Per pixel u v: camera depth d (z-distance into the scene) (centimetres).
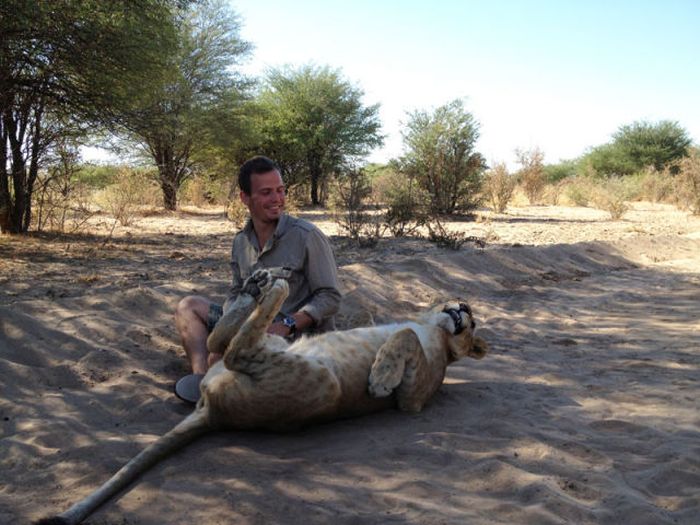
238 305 361
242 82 2412
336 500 303
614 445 375
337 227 1631
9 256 994
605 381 502
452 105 2127
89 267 920
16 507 300
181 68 2184
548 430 395
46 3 1072
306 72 3016
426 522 283
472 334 486
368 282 805
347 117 2980
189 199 2680
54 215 1407
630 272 1090
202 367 439
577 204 2914
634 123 4516
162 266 955
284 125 2833
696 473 336
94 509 290
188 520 285
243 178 440
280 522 284
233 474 325
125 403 429
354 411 402
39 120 1245
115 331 551
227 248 1235
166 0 1316
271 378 351
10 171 1258
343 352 395
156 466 332
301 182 2906
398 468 338
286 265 438
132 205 1942
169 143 2155
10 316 532
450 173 2123
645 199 3173
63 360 502
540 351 602
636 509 296
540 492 309
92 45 1160
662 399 456
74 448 360
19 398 432
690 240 1412
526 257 1053
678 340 644
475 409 434
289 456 348
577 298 858
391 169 2261
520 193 3091
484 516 291
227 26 2370
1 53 1062
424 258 945
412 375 412
